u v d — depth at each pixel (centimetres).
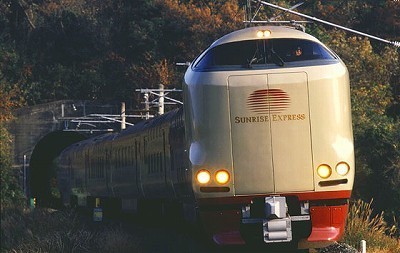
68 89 18762
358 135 7462
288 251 4044
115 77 18650
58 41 19525
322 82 3747
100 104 16388
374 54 13000
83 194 10825
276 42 3856
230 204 3825
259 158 3744
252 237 3988
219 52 3878
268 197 3750
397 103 12075
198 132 3822
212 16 17712
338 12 16612
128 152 7706
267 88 3744
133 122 17400
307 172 3741
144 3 18612
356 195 7250
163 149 6019
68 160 12438
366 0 16762
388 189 7162
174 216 5888
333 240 3822
